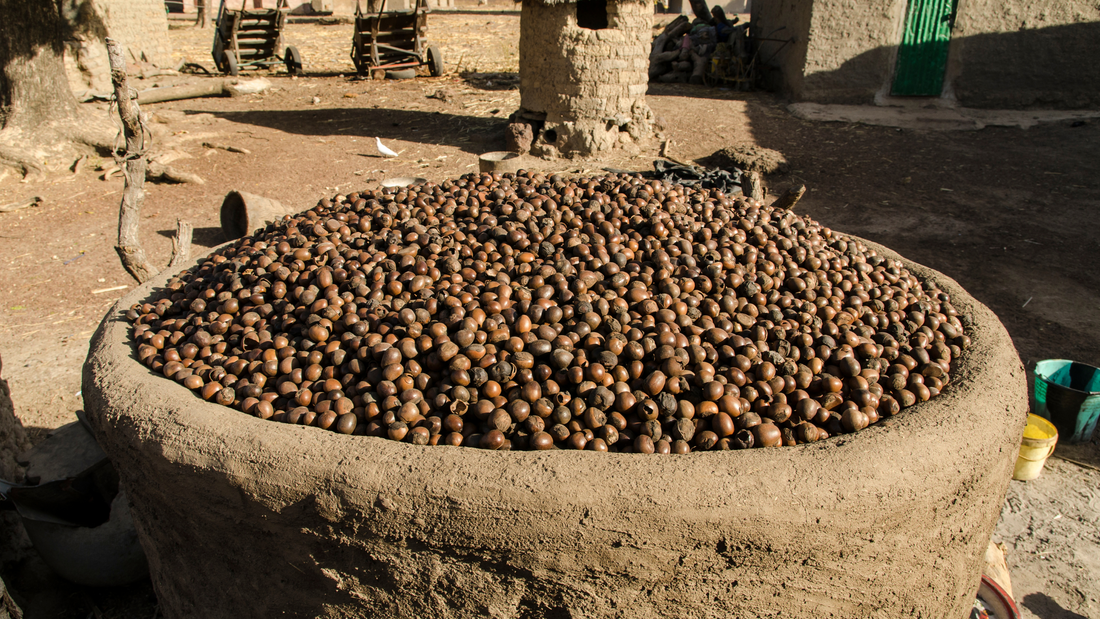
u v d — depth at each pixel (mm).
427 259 2865
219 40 16203
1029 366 5273
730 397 2150
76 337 5605
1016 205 8570
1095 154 10164
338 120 12359
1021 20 12008
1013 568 3568
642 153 10023
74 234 7750
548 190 3600
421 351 2342
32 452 3424
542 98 9695
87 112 10289
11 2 9188
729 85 14805
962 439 2023
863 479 1820
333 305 2574
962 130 11359
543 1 8992
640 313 2537
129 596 3365
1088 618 3295
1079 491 4133
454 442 2062
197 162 10008
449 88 14828
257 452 1901
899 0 11984
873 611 1997
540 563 1778
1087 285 6566
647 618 1840
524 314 2459
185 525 2137
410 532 1799
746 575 1817
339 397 2162
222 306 2701
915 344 2582
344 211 3596
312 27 24344
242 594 2123
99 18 14266
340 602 1959
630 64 9516
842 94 12633
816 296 2820
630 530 1729
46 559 3215
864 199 8852
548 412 2137
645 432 2070
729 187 7340
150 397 2178
